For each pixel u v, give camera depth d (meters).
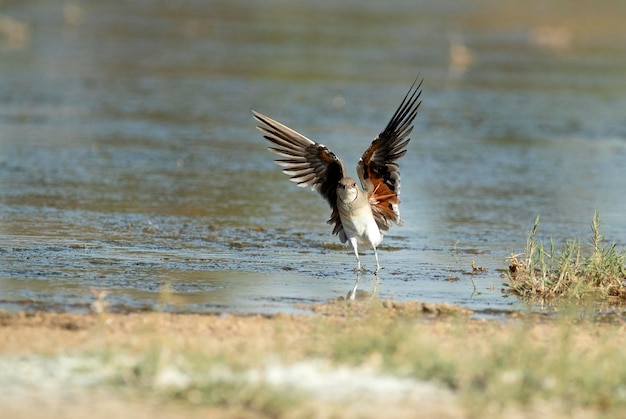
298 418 7.88
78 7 60.25
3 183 19.84
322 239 16.45
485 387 8.70
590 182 22.75
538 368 9.03
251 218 17.91
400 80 38.62
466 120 30.97
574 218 19.03
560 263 13.84
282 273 13.90
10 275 13.02
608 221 18.86
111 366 8.86
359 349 9.39
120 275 13.29
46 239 15.38
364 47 47.88
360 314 11.66
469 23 58.72
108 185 20.28
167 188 20.34
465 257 15.48
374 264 14.76
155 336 9.90
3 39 45.16
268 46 46.97
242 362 9.17
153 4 63.50
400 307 11.97
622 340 10.74
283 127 13.98
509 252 15.94
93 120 28.39
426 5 64.44
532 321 11.72
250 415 7.96
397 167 14.03
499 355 9.27
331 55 44.88
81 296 12.09
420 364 9.04
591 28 57.72
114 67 39.09
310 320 11.05
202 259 14.55
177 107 31.27
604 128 30.41
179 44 46.69
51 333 10.04
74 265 13.76
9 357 9.12
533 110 33.28
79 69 38.12
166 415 7.88
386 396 8.45
